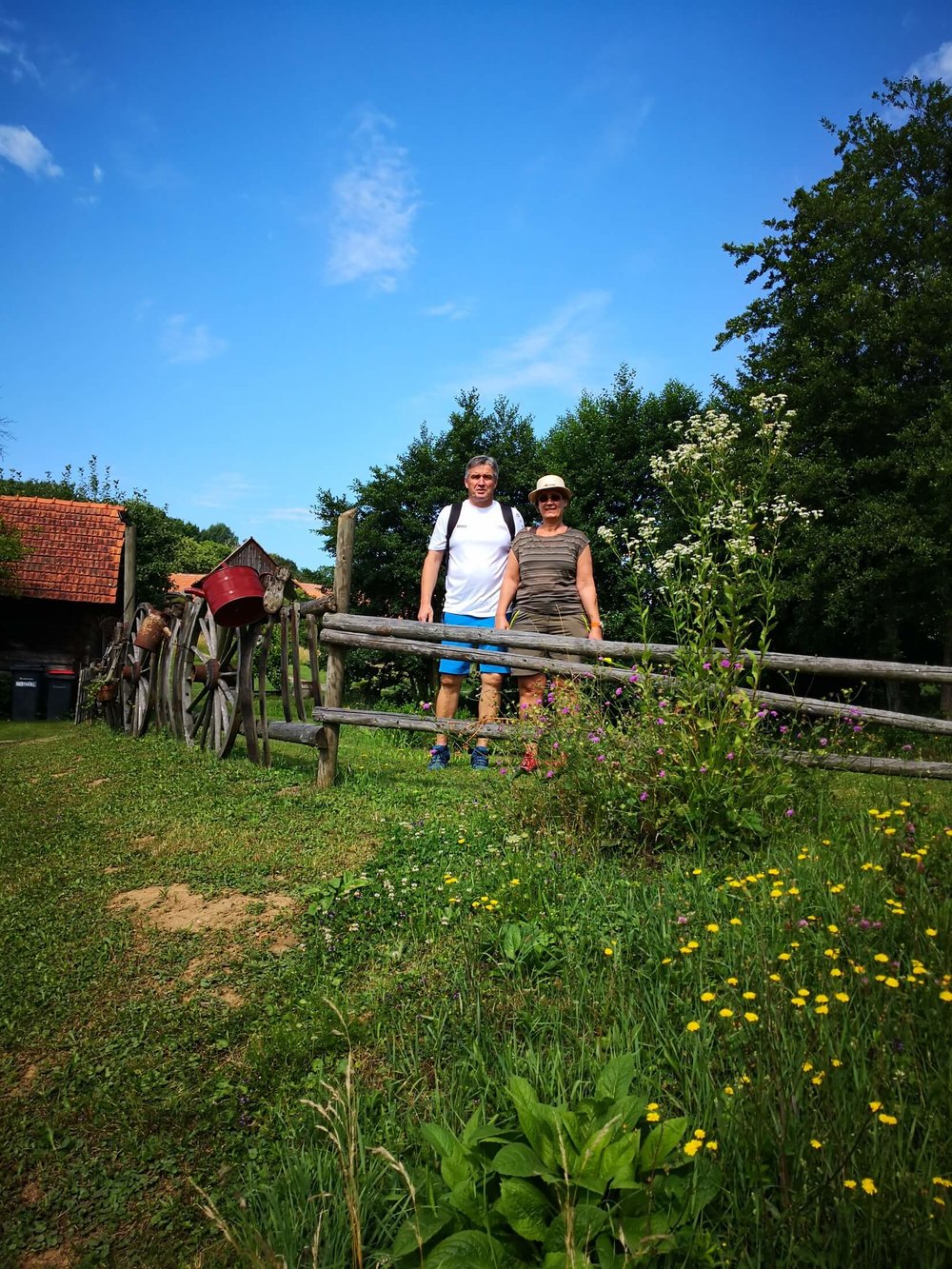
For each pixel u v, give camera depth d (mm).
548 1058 2348
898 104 16062
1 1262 1944
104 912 3799
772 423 4469
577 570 6105
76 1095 2527
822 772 4863
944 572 12852
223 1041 2732
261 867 4184
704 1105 2023
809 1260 1530
